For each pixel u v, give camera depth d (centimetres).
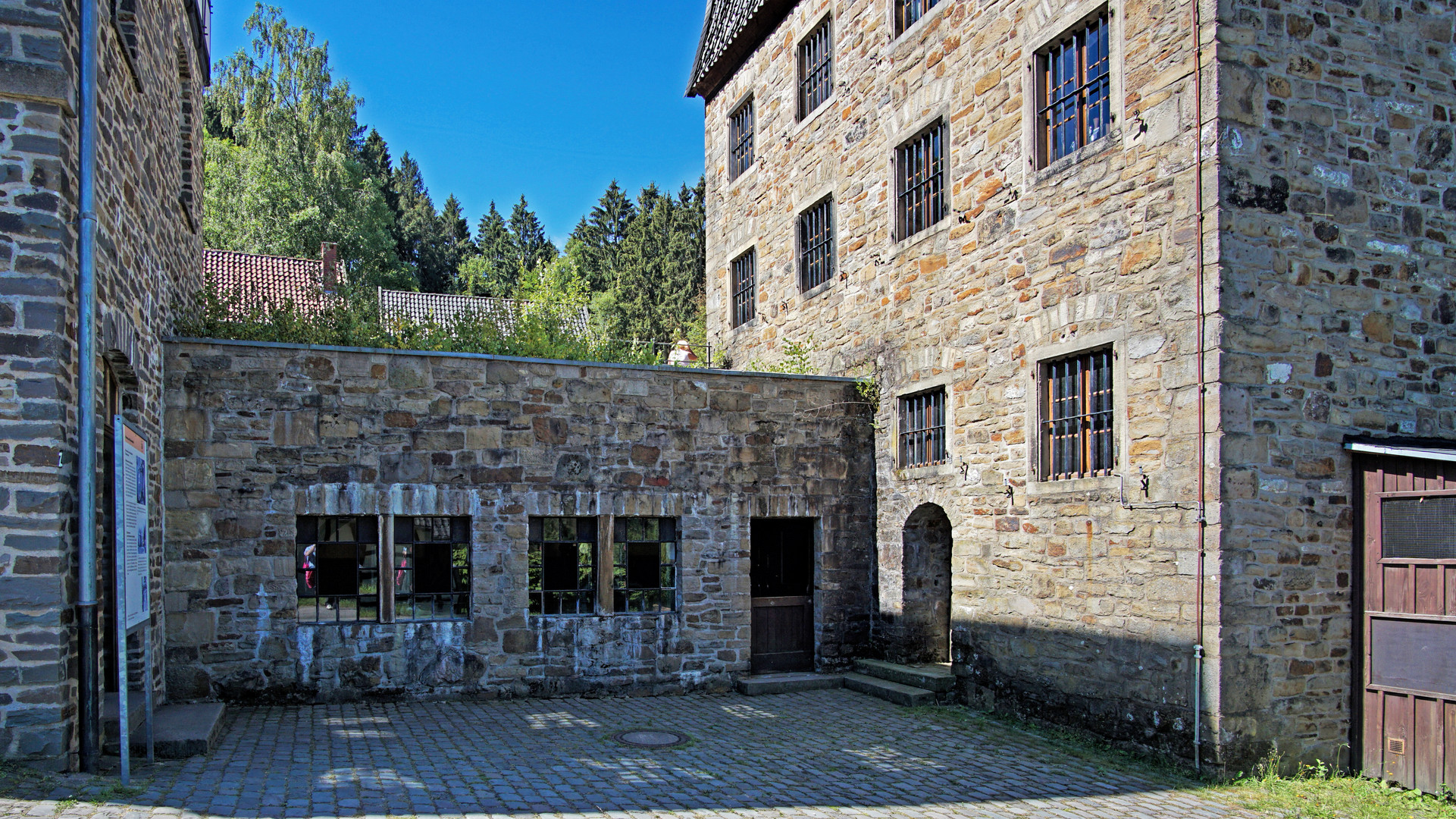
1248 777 758
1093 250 893
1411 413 845
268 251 3094
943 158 1127
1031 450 963
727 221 1680
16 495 581
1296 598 784
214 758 712
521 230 6266
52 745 590
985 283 1041
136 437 640
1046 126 978
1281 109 805
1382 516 793
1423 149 866
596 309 4006
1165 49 825
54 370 589
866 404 1238
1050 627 933
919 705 1046
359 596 1004
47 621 587
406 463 1017
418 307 2570
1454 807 714
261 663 959
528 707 1003
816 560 1212
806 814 652
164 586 930
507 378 1062
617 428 1105
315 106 3250
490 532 1044
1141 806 697
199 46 1162
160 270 920
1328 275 816
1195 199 791
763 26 1549
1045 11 958
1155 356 823
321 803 606
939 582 1188
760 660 1191
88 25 619
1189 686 777
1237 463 767
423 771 710
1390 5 859
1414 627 761
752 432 1173
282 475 977
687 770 759
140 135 808
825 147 1369
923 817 655
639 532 1125
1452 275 873
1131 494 841
